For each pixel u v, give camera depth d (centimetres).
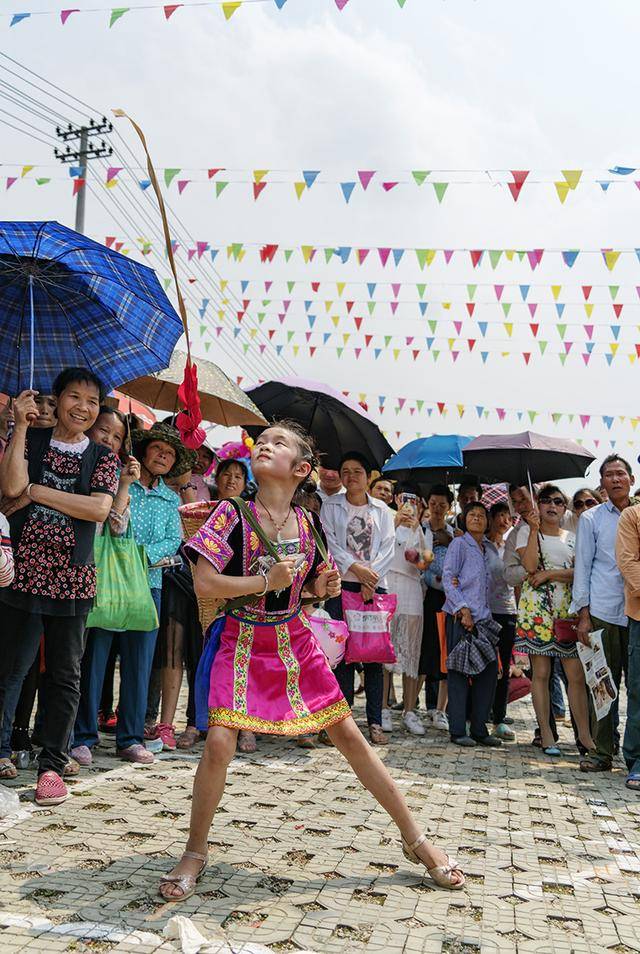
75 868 270
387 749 532
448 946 230
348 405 668
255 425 644
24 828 309
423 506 742
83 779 385
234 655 268
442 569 614
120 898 248
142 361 415
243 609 271
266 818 342
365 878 278
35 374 398
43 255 367
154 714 496
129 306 403
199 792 259
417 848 276
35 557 351
